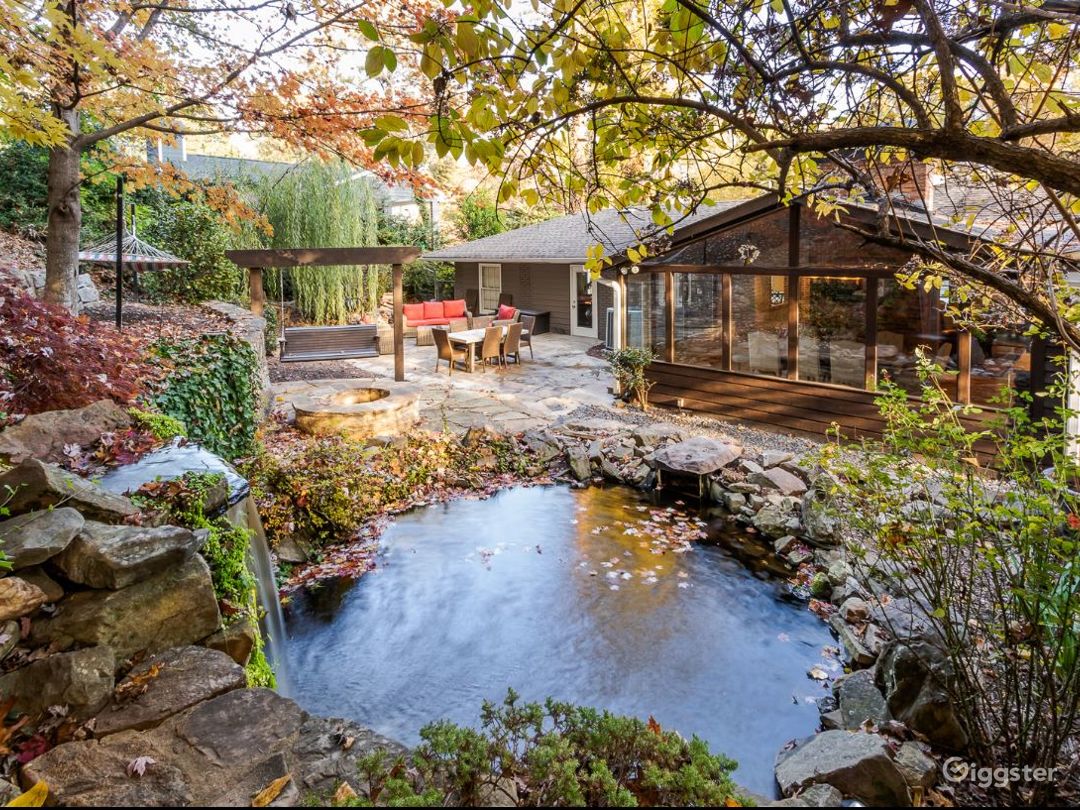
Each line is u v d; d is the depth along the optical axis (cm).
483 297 2123
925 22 147
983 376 721
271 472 632
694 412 1014
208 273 1301
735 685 414
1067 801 264
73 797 160
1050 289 221
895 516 332
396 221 2214
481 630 480
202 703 199
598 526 675
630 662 440
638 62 232
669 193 265
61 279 696
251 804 161
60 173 676
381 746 201
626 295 1074
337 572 568
